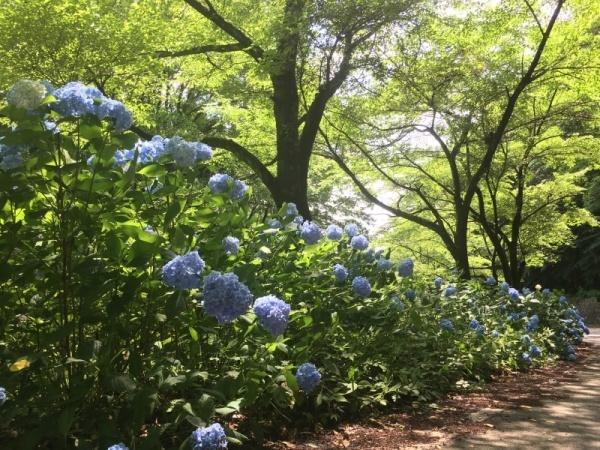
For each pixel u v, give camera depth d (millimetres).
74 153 2816
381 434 4246
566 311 12461
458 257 15750
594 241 34594
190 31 11414
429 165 19234
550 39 14117
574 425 4754
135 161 2848
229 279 2719
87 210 2805
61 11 8586
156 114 12625
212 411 2684
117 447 2064
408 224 22812
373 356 5137
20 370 2594
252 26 12008
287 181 11359
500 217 21125
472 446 4043
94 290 2727
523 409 5367
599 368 8992
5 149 2787
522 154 18281
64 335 2637
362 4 10258
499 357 7906
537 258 23672
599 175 27094
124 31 9422
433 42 14039
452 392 6094
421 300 6141
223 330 3377
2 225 2803
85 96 2859
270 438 3846
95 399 2758
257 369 3154
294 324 4109
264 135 14992
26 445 2443
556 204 22281
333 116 15711
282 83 11414
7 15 8484
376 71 12227
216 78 13430
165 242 3055
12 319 2938
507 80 14086
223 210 3615
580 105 16281
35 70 9031
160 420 3197
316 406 4195
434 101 15109
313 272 4477
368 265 5539
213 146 12039
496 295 10266
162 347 3100
